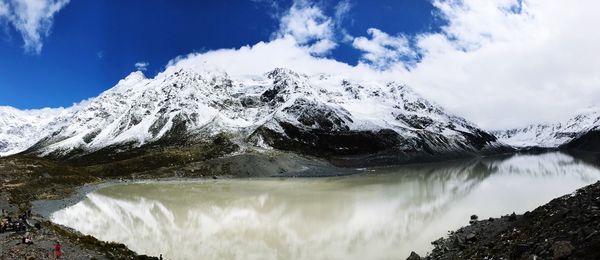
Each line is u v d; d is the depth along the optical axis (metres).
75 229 66.19
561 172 146.75
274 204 91.69
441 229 59.34
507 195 88.81
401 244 53.09
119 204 97.62
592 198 35.16
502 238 38.34
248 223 71.25
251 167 189.50
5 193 96.75
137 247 55.72
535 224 36.97
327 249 53.03
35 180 126.25
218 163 191.62
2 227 50.75
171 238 61.19
